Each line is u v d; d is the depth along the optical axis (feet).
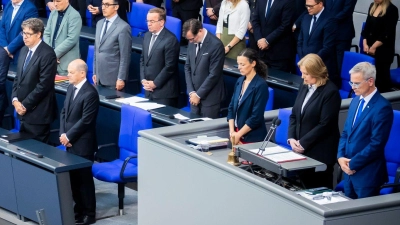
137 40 48.65
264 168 28.53
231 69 42.52
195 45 38.73
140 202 32.81
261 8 44.37
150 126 35.24
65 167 32.78
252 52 31.09
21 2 47.42
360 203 24.18
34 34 37.78
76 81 35.04
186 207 30.19
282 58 44.45
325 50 40.19
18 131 40.91
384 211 24.36
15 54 47.65
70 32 44.34
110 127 40.34
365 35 43.70
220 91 38.81
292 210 25.04
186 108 42.63
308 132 29.50
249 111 31.45
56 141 43.50
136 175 35.04
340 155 28.17
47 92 38.32
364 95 27.12
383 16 42.86
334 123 29.55
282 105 41.24
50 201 33.47
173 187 30.68
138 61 47.19
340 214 23.85
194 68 38.78
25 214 35.04
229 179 27.71
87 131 35.29
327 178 30.27
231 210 27.84
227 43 44.19
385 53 43.19
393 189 29.40
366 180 27.32
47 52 38.06
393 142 31.09
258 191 26.43
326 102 29.09
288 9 43.70
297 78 41.86
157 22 40.42
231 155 28.73
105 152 40.96
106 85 42.65
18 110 38.40
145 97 42.22
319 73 28.94
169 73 40.73
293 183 28.73
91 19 54.60
